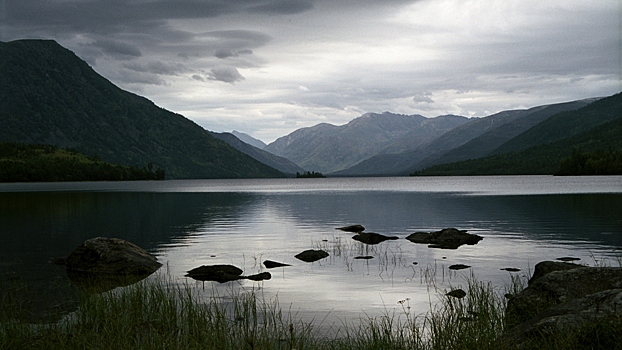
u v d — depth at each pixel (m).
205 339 12.59
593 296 11.13
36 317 16.56
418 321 16.23
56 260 28.86
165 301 16.44
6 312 17.19
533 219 49.84
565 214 54.03
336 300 19.52
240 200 96.12
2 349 12.20
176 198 104.56
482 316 13.22
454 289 20.95
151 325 14.55
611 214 52.78
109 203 85.62
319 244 35.53
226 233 42.47
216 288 21.75
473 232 40.47
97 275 24.86
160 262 28.62
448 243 34.59
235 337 13.50
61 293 20.73
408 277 23.73
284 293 20.78
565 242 33.78
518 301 13.54
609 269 13.26
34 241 37.56
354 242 36.25
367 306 18.56
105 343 12.50
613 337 9.33
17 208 72.69
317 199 97.75
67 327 14.21
